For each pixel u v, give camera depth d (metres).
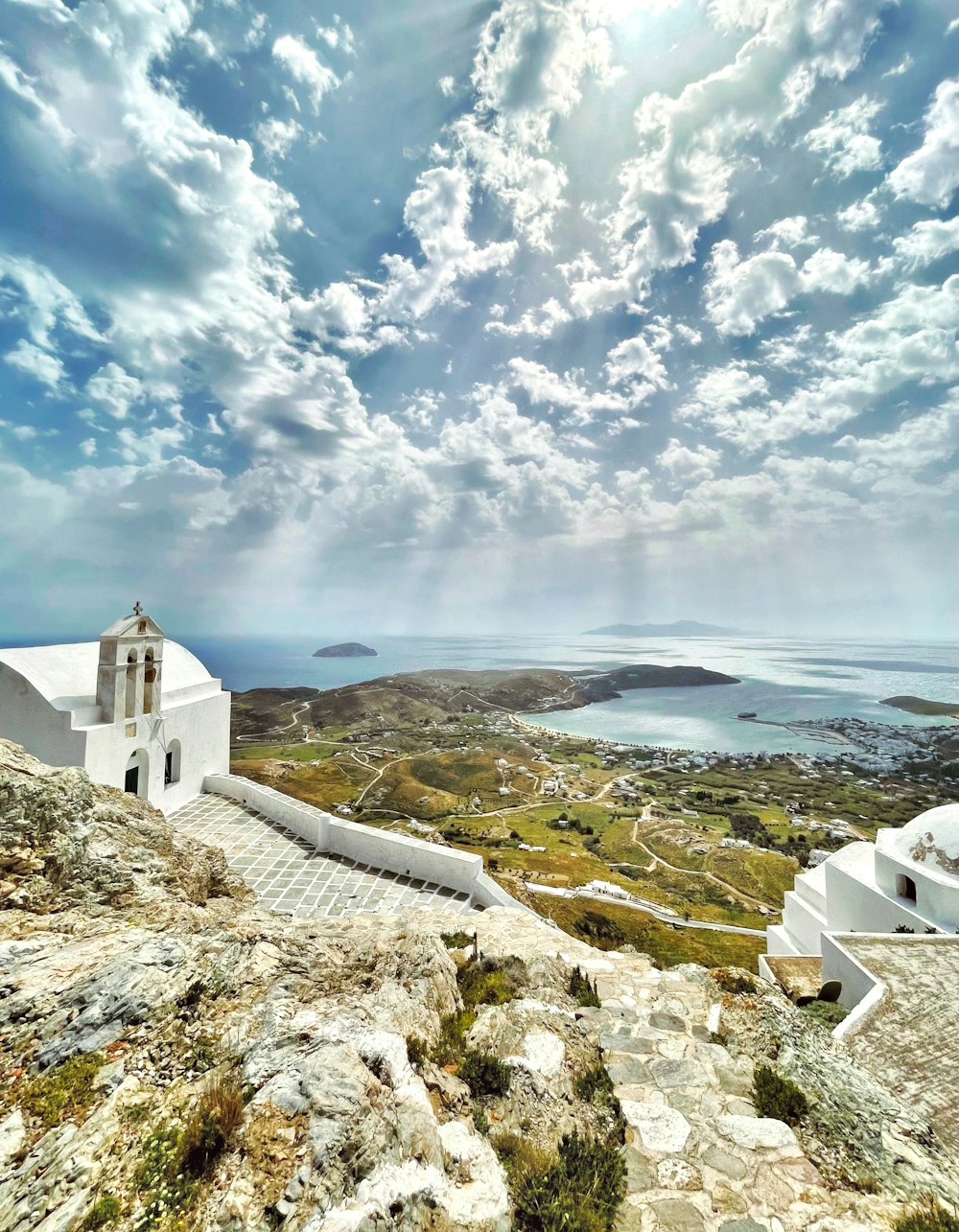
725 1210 5.12
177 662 22.14
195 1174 3.97
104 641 15.65
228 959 6.66
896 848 16.44
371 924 10.14
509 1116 5.92
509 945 10.00
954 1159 6.28
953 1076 9.11
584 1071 6.87
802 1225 5.00
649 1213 5.04
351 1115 4.43
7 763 8.80
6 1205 3.57
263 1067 4.97
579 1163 5.39
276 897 13.10
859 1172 5.70
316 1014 5.98
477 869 13.73
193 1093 4.71
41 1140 4.03
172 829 11.27
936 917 14.41
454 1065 6.60
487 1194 4.57
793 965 14.33
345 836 15.72
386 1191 4.00
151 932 6.87
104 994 5.42
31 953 5.96
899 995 11.05
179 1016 5.51
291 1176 3.87
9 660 14.67
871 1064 9.55
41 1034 4.93
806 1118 6.38
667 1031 7.97
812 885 19.86
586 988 8.95
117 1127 4.23
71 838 8.38
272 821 18.05
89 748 14.39
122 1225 3.57
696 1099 6.57
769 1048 7.63
